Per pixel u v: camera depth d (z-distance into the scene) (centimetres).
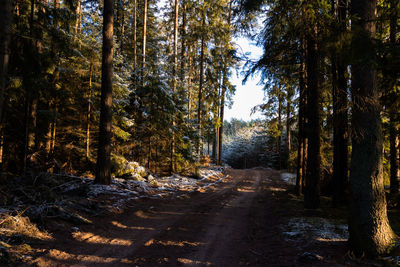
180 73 2327
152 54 2408
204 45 2628
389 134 1027
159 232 687
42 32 1082
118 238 611
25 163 1002
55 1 1246
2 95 520
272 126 2539
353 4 571
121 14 2397
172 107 1867
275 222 831
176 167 2103
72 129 1468
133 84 1909
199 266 476
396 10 604
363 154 523
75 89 1441
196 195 1413
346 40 448
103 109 1138
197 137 2302
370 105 526
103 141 1129
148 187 1316
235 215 973
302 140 1429
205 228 764
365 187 509
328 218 828
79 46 1370
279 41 958
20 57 889
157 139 1959
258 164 6347
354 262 458
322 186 1502
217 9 2425
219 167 3064
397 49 448
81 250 511
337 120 922
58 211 671
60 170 1228
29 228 549
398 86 810
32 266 412
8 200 665
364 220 498
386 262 443
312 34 841
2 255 414
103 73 1145
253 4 862
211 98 2828
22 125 1120
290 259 491
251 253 554
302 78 1311
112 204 889
